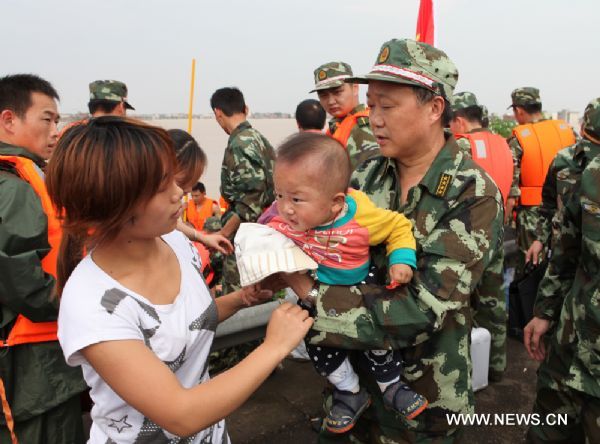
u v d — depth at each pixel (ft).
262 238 4.62
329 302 4.69
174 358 3.63
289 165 4.33
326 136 4.54
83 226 3.20
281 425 9.32
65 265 3.86
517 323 8.80
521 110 16.99
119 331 3.23
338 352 5.20
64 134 3.19
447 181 5.06
